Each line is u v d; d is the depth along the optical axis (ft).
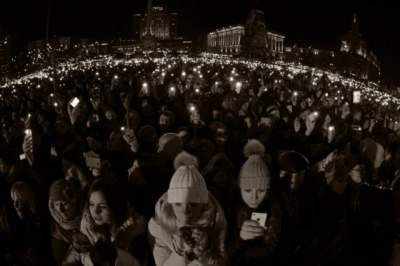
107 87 58.54
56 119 32.27
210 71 89.97
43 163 21.43
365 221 17.22
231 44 324.39
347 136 27.84
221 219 11.07
